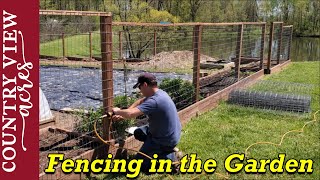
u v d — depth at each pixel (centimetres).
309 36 4859
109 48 432
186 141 534
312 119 654
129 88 928
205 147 514
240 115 680
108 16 423
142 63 1451
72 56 1422
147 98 440
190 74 1230
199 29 664
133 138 486
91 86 997
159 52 1694
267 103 725
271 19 4984
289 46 1469
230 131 584
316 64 1422
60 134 514
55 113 662
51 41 1327
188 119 638
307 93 851
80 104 796
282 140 546
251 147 517
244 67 1212
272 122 636
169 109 427
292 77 1105
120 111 428
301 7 4822
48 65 1281
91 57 1370
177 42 1642
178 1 3238
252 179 421
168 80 711
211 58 1692
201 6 3353
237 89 817
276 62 1338
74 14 386
